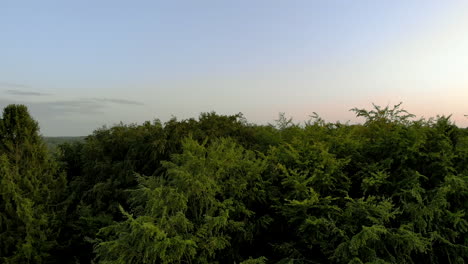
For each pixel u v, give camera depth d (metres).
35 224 10.00
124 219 10.83
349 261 6.51
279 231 8.48
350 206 7.16
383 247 6.91
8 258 9.42
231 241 7.90
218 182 8.10
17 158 10.77
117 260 6.26
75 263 10.30
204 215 7.28
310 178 7.51
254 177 8.34
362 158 9.08
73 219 11.09
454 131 9.46
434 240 7.65
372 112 10.48
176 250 6.28
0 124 10.91
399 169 8.44
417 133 8.46
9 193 10.02
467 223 7.47
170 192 7.05
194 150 8.82
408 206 7.48
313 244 7.51
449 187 7.38
